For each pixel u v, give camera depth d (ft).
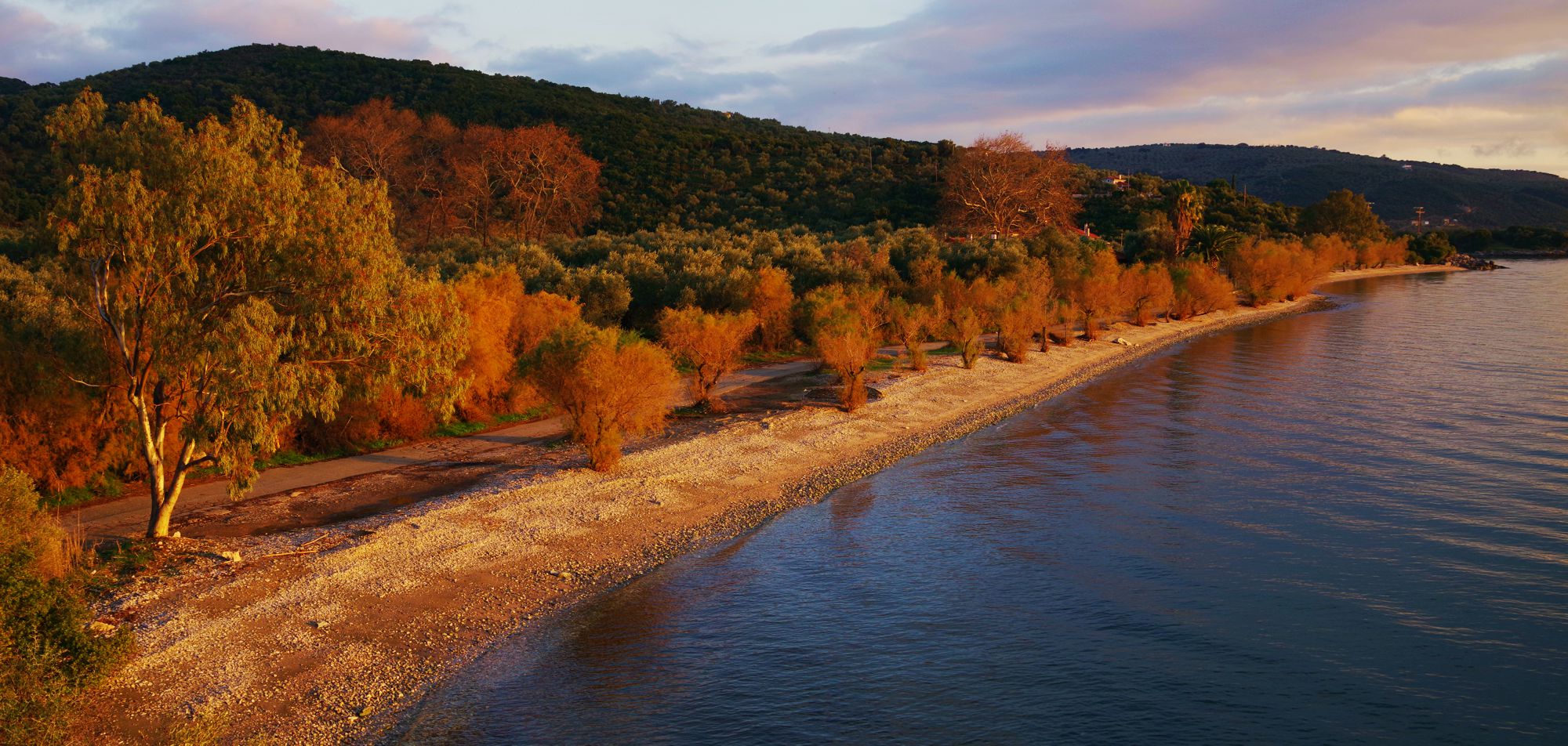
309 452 93.25
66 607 44.86
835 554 70.69
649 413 92.07
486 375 108.99
